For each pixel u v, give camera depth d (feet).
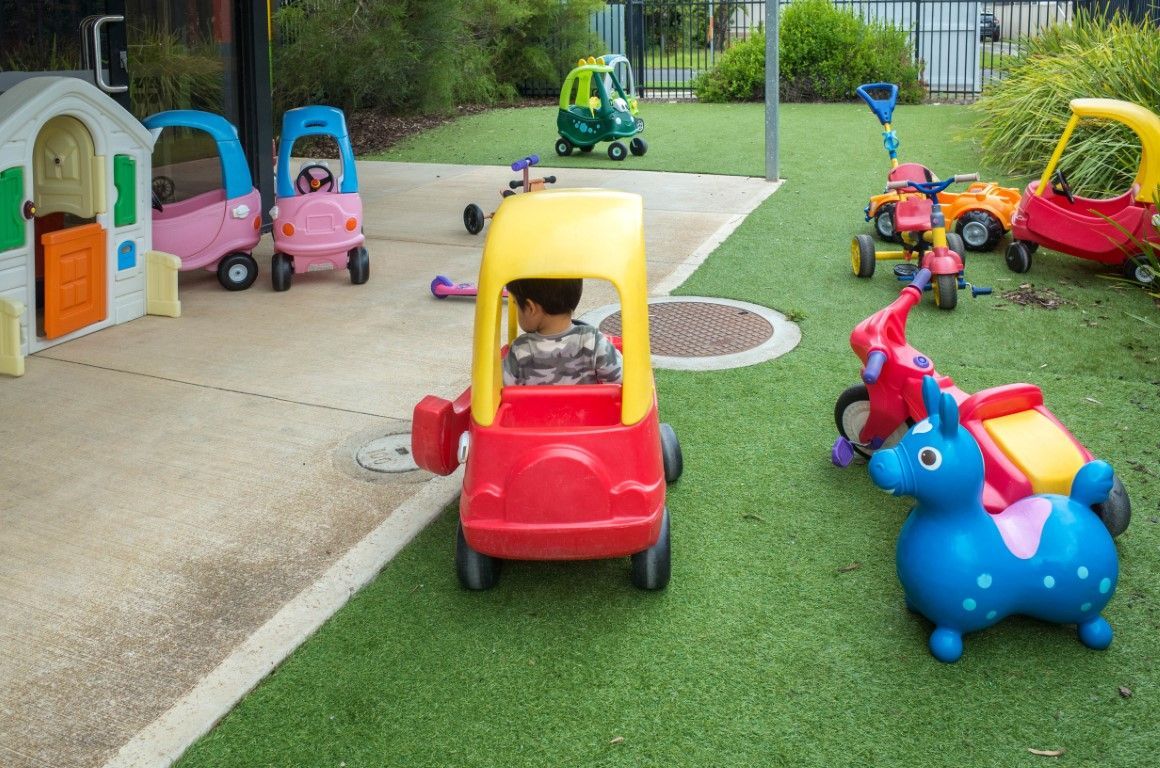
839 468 13.67
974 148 37.99
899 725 8.98
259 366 17.92
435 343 19.01
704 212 29.30
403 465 14.05
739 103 56.80
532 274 10.38
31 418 15.75
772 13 32.24
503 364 11.69
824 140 41.52
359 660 10.03
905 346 13.19
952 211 24.68
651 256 24.68
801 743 8.79
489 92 58.18
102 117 19.19
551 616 10.66
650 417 10.52
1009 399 11.71
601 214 10.82
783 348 18.17
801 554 11.67
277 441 14.89
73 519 12.79
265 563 11.73
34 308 18.54
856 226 27.14
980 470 9.70
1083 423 14.79
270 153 28.63
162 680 9.77
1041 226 22.06
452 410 11.49
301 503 13.08
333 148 43.83
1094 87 31.35
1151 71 29.89
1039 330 18.89
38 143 19.47
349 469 13.98
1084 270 22.90
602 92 38.55
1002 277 22.41
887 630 10.28
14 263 18.01
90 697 9.55
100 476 13.89
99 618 10.76
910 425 13.29
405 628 10.51
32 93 17.92
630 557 11.83
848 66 55.98
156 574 11.55
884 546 11.78
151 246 21.04
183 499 13.24
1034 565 9.68
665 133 45.37
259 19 27.45
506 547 10.37
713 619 10.53
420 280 23.39
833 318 19.77
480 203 31.86
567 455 10.11
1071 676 9.55
